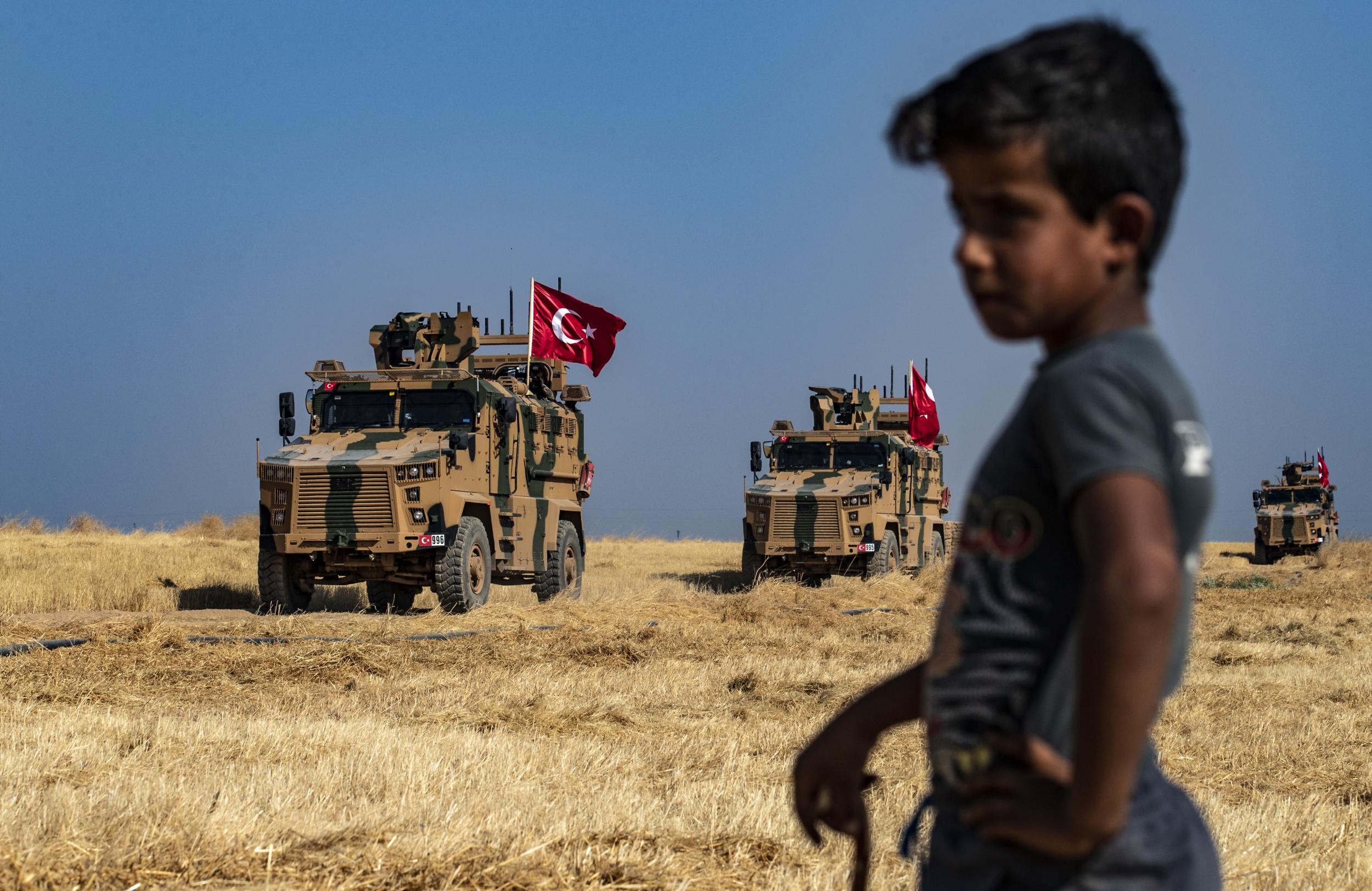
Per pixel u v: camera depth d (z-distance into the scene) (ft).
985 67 6.20
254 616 65.72
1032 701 6.41
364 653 49.08
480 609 65.41
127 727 31.86
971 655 6.54
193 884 18.86
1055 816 6.19
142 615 60.75
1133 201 6.22
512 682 43.73
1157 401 6.00
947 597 6.86
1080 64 6.09
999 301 6.39
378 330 80.28
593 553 140.56
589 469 88.43
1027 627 6.36
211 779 25.72
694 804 24.82
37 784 25.09
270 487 67.56
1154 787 6.88
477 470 70.79
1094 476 5.89
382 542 66.39
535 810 23.70
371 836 21.31
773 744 33.35
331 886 18.80
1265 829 24.22
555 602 70.33
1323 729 36.70
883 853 21.95
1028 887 6.61
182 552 94.48
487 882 19.16
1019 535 6.38
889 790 27.53
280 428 71.56
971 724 6.54
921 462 116.57
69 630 51.19
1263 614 77.05
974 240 6.36
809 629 66.28
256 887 18.76
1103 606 5.72
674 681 44.39
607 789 26.63
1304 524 162.91
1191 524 6.05
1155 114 6.26
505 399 73.87
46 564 80.48
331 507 66.90
